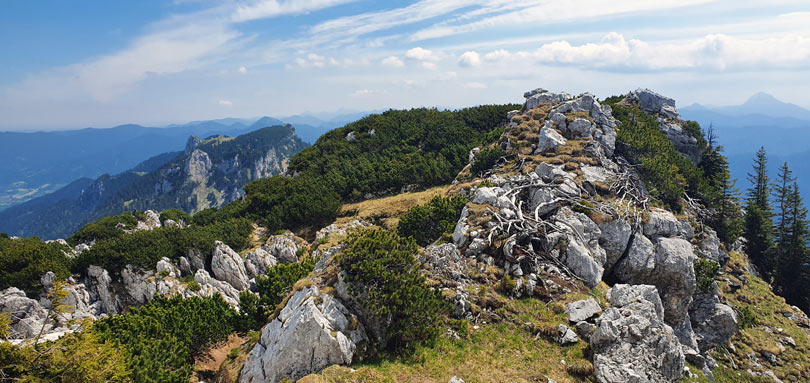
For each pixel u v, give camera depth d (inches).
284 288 1674.5
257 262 2874.0
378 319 1116.5
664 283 1747.0
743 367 1813.5
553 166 2269.9
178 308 1524.4
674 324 1740.9
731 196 2805.1
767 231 2965.1
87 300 2452.0
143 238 2787.9
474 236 1606.8
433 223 2110.0
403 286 1109.7
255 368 1057.5
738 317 2050.9
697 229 2310.5
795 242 2807.6
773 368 1835.6
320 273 1224.2
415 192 3678.6
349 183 3976.4
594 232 1771.7
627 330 1107.9
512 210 1838.1
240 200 4687.5
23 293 2154.3
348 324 1074.7
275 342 1053.2
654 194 2303.2
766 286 2498.8
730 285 2313.0
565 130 2817.4
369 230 1346.0
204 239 2903.5
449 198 2235.5
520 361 1083.9
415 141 4815.5
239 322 1615.4
